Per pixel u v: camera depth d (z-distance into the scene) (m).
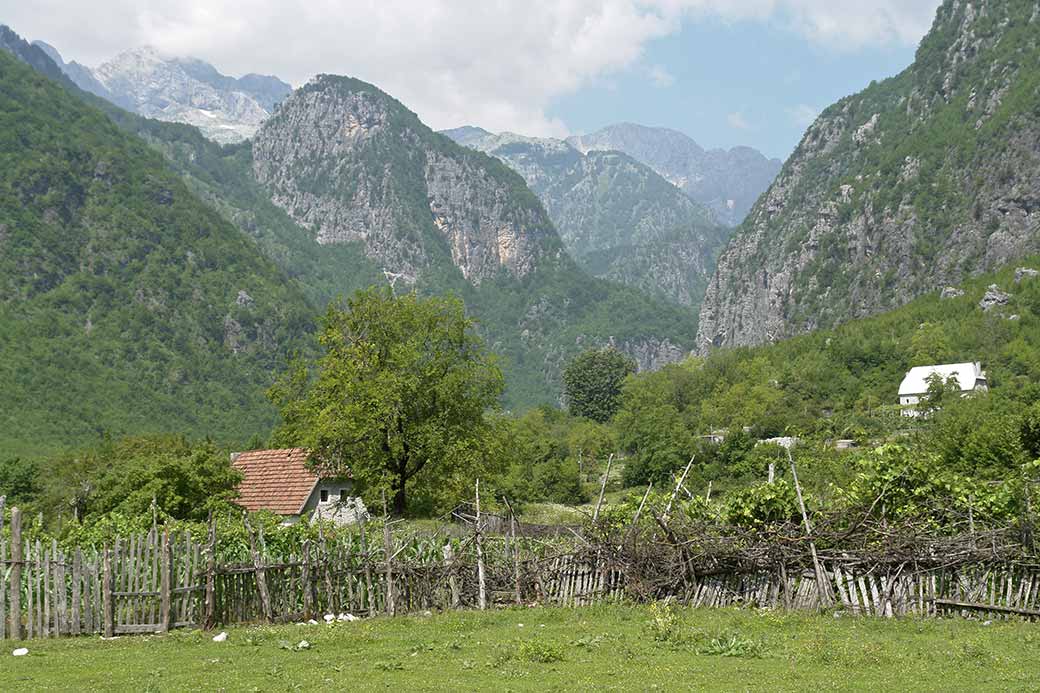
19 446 130.50
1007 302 188.38
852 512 20.28
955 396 124.88
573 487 78.69
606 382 183.25
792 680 12.48
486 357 52.66
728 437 85.44
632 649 15.02
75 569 17.17
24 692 11.97
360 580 20.56
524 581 21.83
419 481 50.66
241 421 179.50
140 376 177.12
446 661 14.13
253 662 14.19
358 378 49.66
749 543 20.23
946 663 13.67
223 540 20.95
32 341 168.62
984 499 20.09
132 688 12.12
